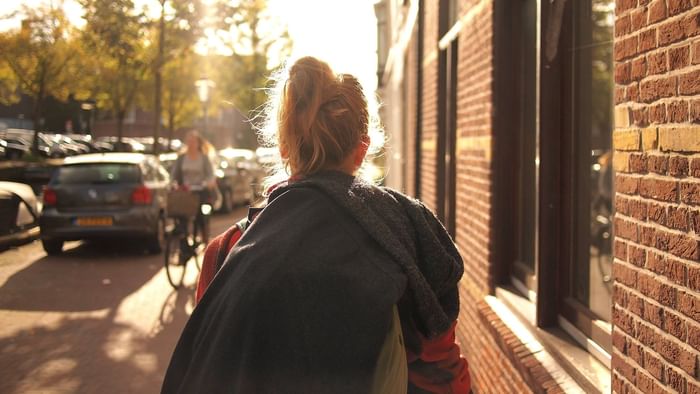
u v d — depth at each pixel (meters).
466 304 5.91
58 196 11.36
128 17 21.89
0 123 54.16
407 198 1.69
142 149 45.59
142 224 11.48
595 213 6.11
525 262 4.74
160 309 7.86
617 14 2.60
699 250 2.03
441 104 7.95
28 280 9.45
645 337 2.36
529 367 3.60
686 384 2.09
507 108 4.95
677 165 2.16
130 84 33.69
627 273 2.50
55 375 5.50
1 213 10.30
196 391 1.40
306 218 1.48
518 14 4.90
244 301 1.40
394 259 1.50
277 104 1.67
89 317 7.43
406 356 1.60
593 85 4.96
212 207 10.23
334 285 1.42
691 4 2.07
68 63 28.98
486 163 5.14
